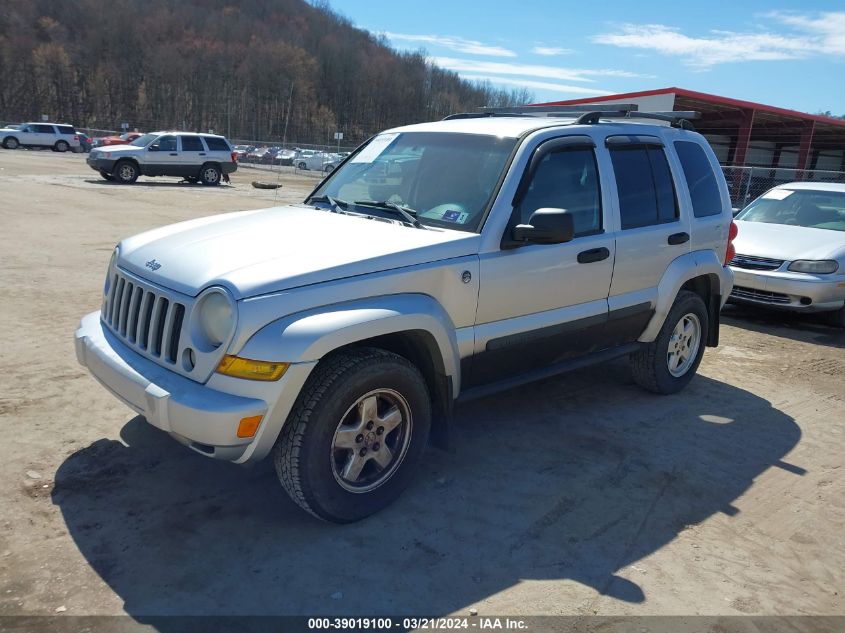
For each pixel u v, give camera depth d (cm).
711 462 446
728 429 505
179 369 316
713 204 570
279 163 5059
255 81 11312
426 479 399
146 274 347
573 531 353
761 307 852
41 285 797
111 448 409
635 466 432
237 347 299
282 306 306
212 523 339
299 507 351
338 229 382
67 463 388
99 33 11456
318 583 299
